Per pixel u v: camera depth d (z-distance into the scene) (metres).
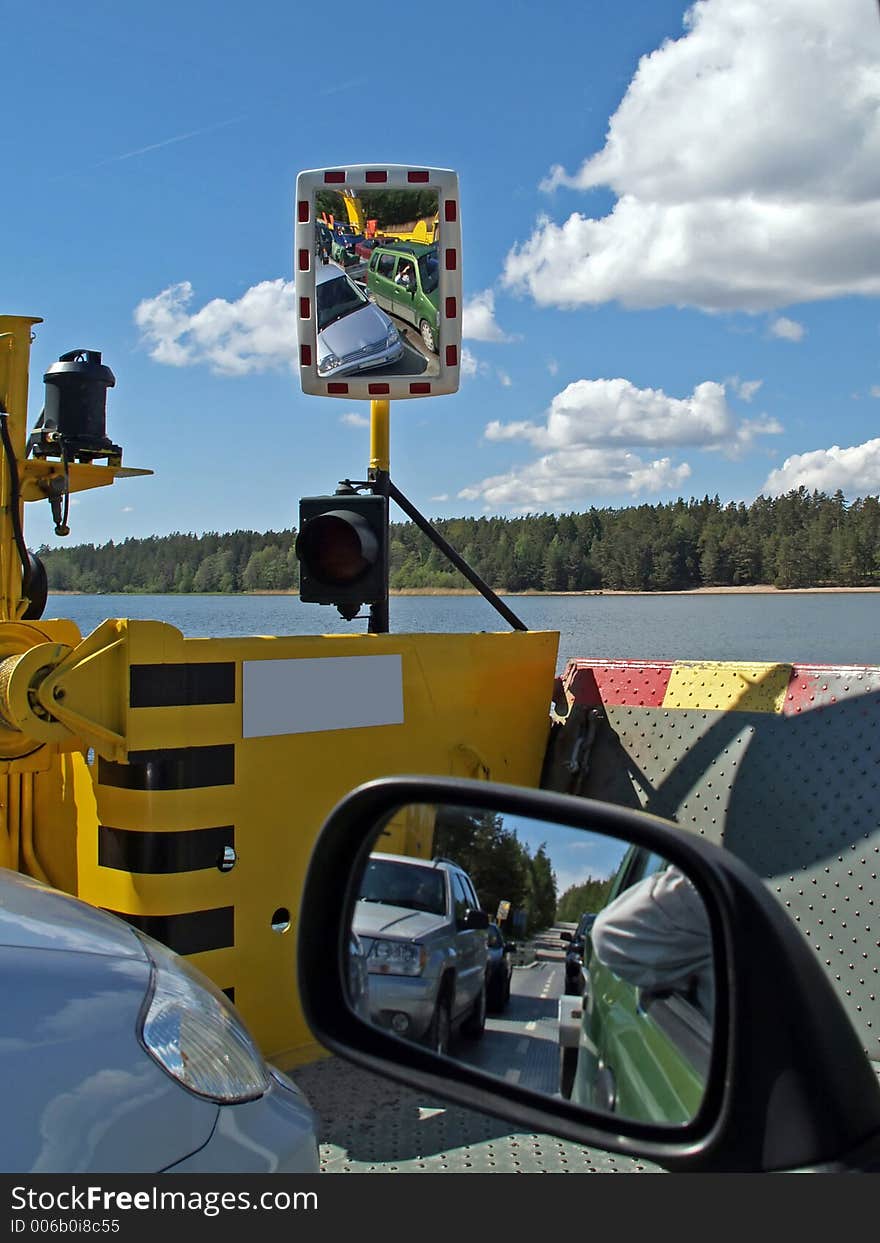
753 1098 1.33
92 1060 1.95
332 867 1.89
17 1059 1.87
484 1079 1.77
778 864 4.01
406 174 5.04
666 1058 1.48
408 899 1.91
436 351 5.11
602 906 1.64
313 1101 3.51
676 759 4.45
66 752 3.97
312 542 4.66
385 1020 1.89
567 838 1.72
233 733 3.75
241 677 3.77
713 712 4.44
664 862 1.52
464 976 1.82
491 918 1.81
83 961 2.17
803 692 4.25
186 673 3.64
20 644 3.97
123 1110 1.92
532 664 4.81
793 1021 1.33
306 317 5.16
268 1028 3.85
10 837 4.16
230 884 3.75
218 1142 2.04
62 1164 1.81
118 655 3.58
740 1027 1.35
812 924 3.86
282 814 3.88
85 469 4.54
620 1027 1.60
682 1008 1.47
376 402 5.22
